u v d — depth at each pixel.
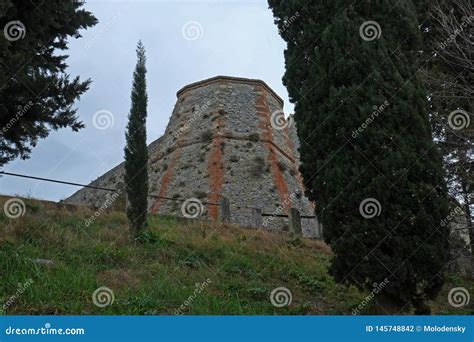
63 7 13.08
